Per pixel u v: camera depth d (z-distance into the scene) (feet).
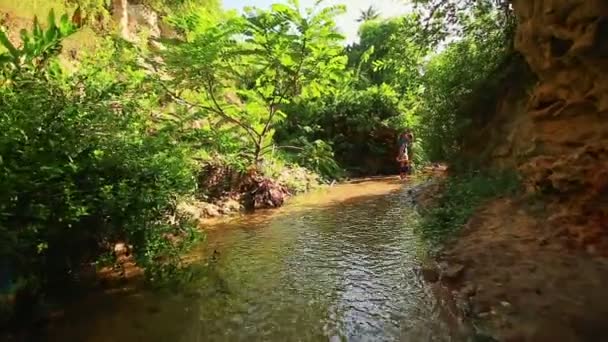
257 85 42.55
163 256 18.24
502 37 29.35
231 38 38.45
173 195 17.99
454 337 11.71
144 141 17.87
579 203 16.63
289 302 15.05
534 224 17.83
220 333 12.83
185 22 38.99
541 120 19.63
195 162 31.60
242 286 16.75
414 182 46.60
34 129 13.34
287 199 38.91
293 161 51.80
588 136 16.78
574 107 17.56
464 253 17.35
